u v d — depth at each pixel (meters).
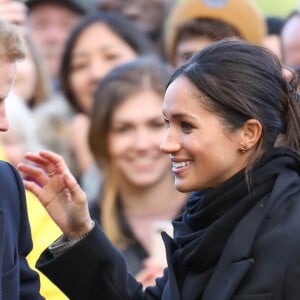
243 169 15.38
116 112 22.11
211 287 15.17
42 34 29.73
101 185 22.12
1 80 15.23
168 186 22.05
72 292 16.30
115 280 16.25
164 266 20.62
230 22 23.98
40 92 26.16
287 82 15.76
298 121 15.67
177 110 15.31
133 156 22.02
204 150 15.23
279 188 15.21
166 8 29.36
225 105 15.22
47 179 16.31
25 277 16.45
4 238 15.66
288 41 25.66
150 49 26.66
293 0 32.84
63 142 25.31
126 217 21.84
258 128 15.30
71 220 16.27
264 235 15.17
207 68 15.31
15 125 22.23
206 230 15.41
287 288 14.97
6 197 16.23
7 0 23.45
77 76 26.27
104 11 29.50
